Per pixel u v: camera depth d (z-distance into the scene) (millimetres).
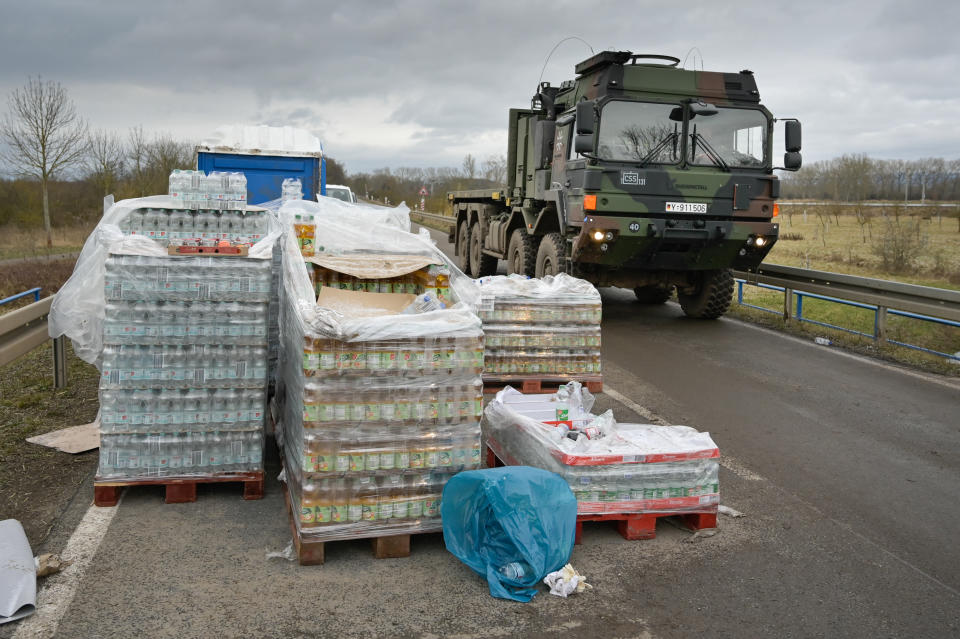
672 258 9992
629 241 9578
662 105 9641
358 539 4039
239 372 4520
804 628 3344
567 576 3650
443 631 3248
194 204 5324
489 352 7156
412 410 3949
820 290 10602
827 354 9234
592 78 10008
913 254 18156
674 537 4305
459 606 3471
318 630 3225
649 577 3805
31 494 4625
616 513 4203
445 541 3889
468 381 4039
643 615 3430
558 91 11859
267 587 3592
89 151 26188
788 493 4906
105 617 3271
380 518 3932
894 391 7504
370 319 3912
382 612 3395
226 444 4566
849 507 4699
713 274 10930
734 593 3646
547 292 7262
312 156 11648
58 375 7164
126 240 4523
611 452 4219
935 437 6094
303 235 5492
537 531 3695
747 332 10625
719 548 4145
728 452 5664
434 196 43625
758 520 4508
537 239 12477
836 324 11297
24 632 3135
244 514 4434
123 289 4332
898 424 6430
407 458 3949
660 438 4539
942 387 7703
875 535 4312
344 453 3861
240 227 5387
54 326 5121
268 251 4570
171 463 4523
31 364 8367
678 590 3672
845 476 5215
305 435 3826
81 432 5762
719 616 3430
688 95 9742
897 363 8805
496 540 3883
